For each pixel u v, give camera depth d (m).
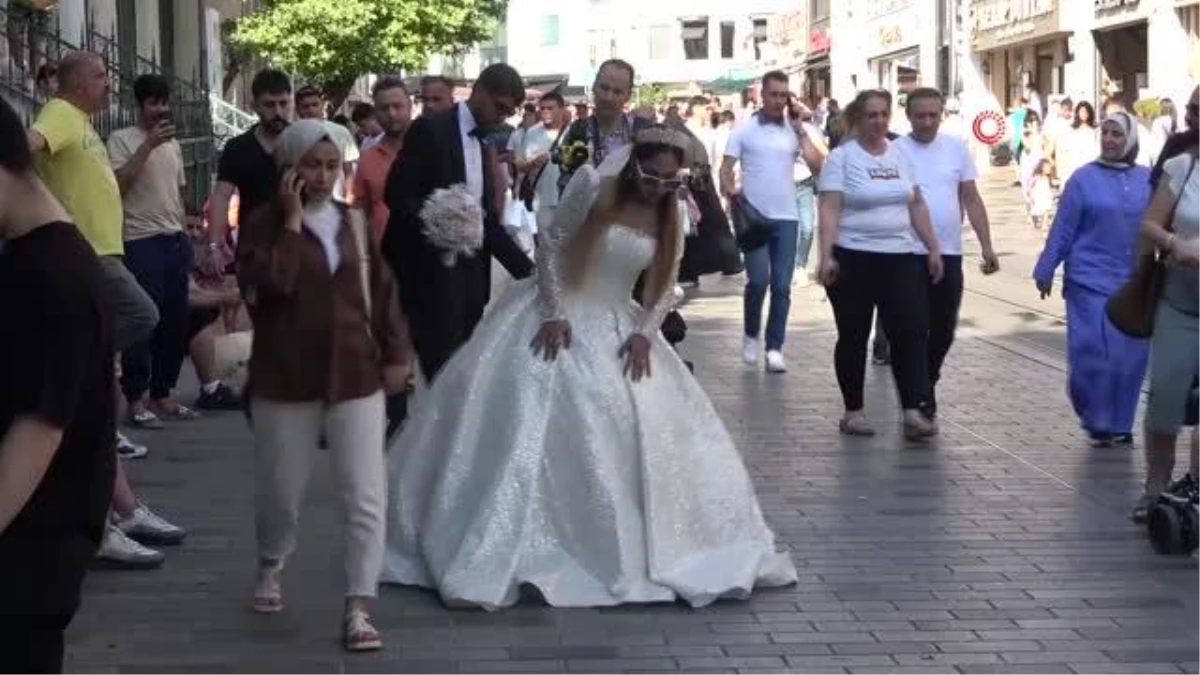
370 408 6.67
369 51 30.20
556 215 7.46
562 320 7.43
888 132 11.02
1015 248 24.62
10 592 4.18
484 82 9.27
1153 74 39.56
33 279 4.08
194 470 9.90
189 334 11.80
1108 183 10.43
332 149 6.60
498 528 7.28
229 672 6.40
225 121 30.12
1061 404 12.09
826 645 6.73
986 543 8.27
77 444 4.23
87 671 6.39
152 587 7.50
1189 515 7.94
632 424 7.33
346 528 6.71
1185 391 8.27
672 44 85.06
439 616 7.10
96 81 9.07
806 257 19.88
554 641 6.77
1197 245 8.04
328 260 6.62
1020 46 51.09
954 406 12.03
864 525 8.62
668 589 7.23
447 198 8.95
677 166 7.42
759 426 11.30
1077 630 6.91
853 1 67.75
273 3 30.42
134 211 10.88
